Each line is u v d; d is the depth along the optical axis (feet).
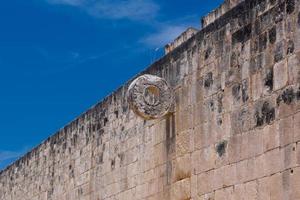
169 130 88.07
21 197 143.64
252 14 74.64
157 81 86.79
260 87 72.13
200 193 80.02
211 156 78.79
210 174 78.48
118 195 100.42
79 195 114.32
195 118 82.79
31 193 137.80
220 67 79.20
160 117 86.69
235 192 73.87
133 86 85.97
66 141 122.31
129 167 98.02
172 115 87.61
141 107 85.66
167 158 87.92
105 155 106.11
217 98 79.05
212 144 78.89
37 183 135.03
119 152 101.55
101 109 109.19
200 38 83.71
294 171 65.77
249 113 73.26
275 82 69.92
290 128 67.00
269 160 69.31
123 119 101.35
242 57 75.56
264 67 71.87
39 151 135.64
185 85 85.56
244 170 72.84
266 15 72.43
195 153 81.97
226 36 78.64
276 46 70.38
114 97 104.99
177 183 84.89
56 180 125.29
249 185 71.77
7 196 152.87
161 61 92.12
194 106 83.25
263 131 70.69
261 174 70.23
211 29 81.71
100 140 108.37
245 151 73.15
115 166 102.37
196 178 81.15
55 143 127.44
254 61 73.51
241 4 76.69
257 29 73.56
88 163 112.06
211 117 79.71
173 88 88.07
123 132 100.89
